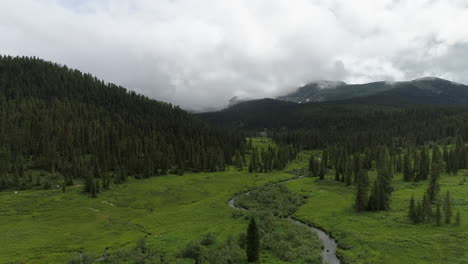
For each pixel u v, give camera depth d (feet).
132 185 438.40
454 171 417.90
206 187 447.42
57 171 466.29
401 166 483.10
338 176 456.86
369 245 199.00
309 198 359.25
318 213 292.40
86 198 364.99
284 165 638.53
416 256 175.32
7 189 385.29
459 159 460.14
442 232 203.82
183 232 244.22
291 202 348.79
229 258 177.27
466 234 195.00
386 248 190.49
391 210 272.72
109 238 240.73
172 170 564.30
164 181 472.03
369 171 513.04
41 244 223.30
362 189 284.82
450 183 356.79
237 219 280.10
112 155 528.63
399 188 365.61
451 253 173.06
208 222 275.59
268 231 236.84
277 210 315.17
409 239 198.39
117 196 383.04
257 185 458.91
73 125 602.85
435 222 223.30
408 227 222.48
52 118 629.51
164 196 393.09
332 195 363.15
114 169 508.53
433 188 284.61
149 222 286.25
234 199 384.88
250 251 177.78
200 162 590.55
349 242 209.46
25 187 394.73
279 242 206.80
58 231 256.73
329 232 240.32
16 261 191.72
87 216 301.43
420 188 351.67
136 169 510.99
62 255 201.87
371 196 281.74
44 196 365.20
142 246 209.56
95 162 483.92
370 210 280.72
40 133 547.08
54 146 492.54
